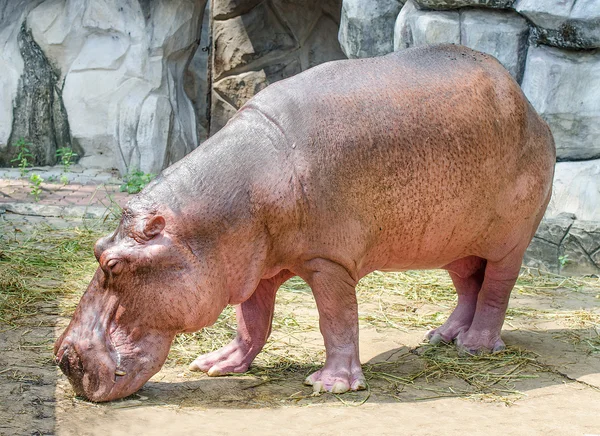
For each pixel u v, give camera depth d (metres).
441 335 5.80
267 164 4.54
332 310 4.77
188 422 4.27
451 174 4.82
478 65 5.11
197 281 4.38
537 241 8.21
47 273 7.40
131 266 4.32
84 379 4.43
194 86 14.48
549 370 5.27
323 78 4.76
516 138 5.09
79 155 12.80
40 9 12.70
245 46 13.26
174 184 4.49
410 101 4.77
